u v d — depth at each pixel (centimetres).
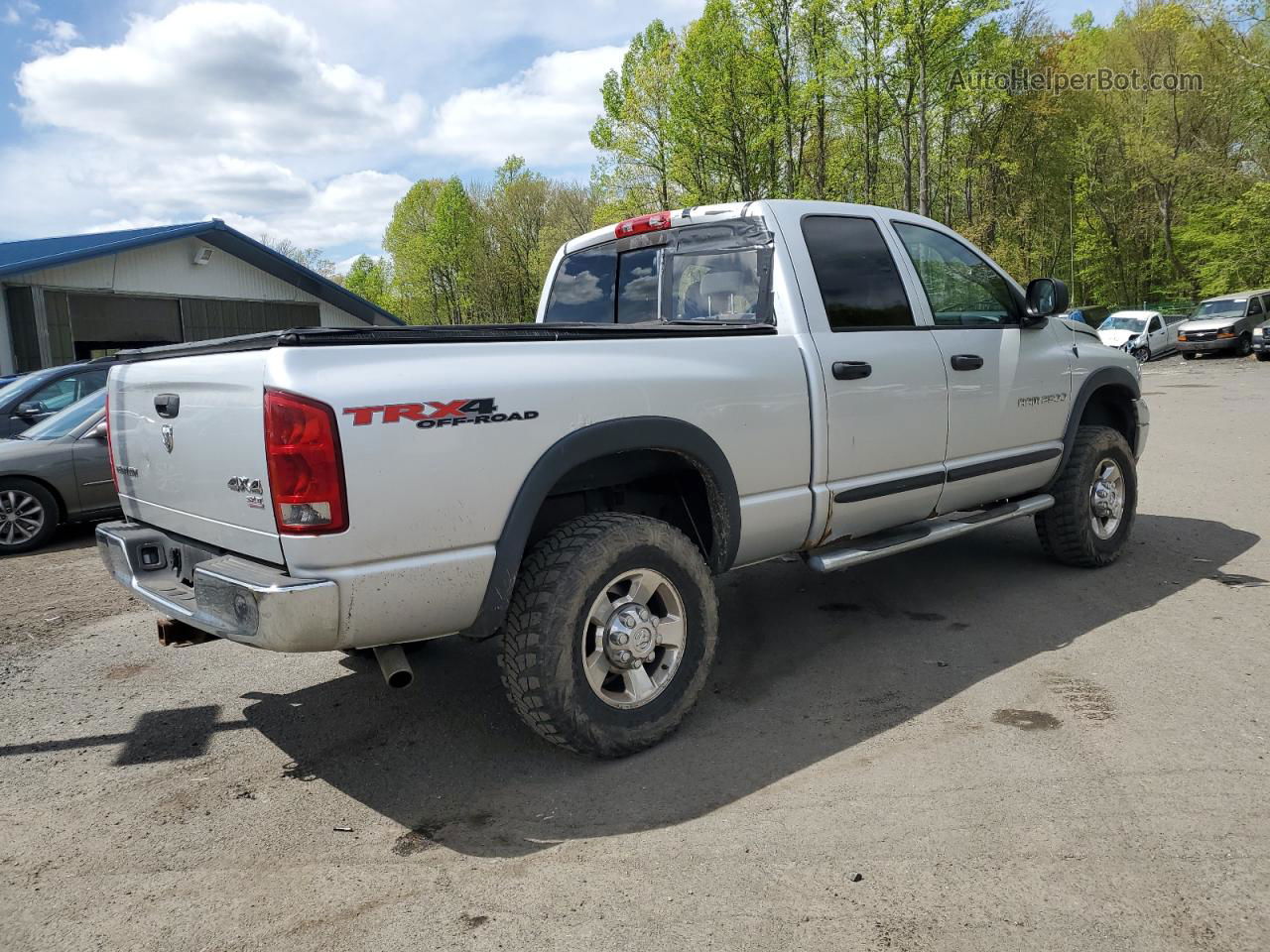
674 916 229
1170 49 4003
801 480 378
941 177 3928
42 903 250
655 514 385
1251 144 3838
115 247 1761
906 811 275
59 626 541
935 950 211
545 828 279
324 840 280
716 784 301
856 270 417
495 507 286
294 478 255
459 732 360
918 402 421
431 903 242
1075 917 221
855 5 2762
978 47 2908
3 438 896
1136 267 4909
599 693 314
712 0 2995
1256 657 392
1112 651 407
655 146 3353
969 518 466
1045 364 495
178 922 239
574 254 504
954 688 373
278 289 2173
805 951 213
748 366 356
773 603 510
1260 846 248
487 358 289
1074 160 4284
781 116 3086
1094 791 282
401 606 273
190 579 326
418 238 5831
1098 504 532
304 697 407
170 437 319
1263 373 2155
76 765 345
